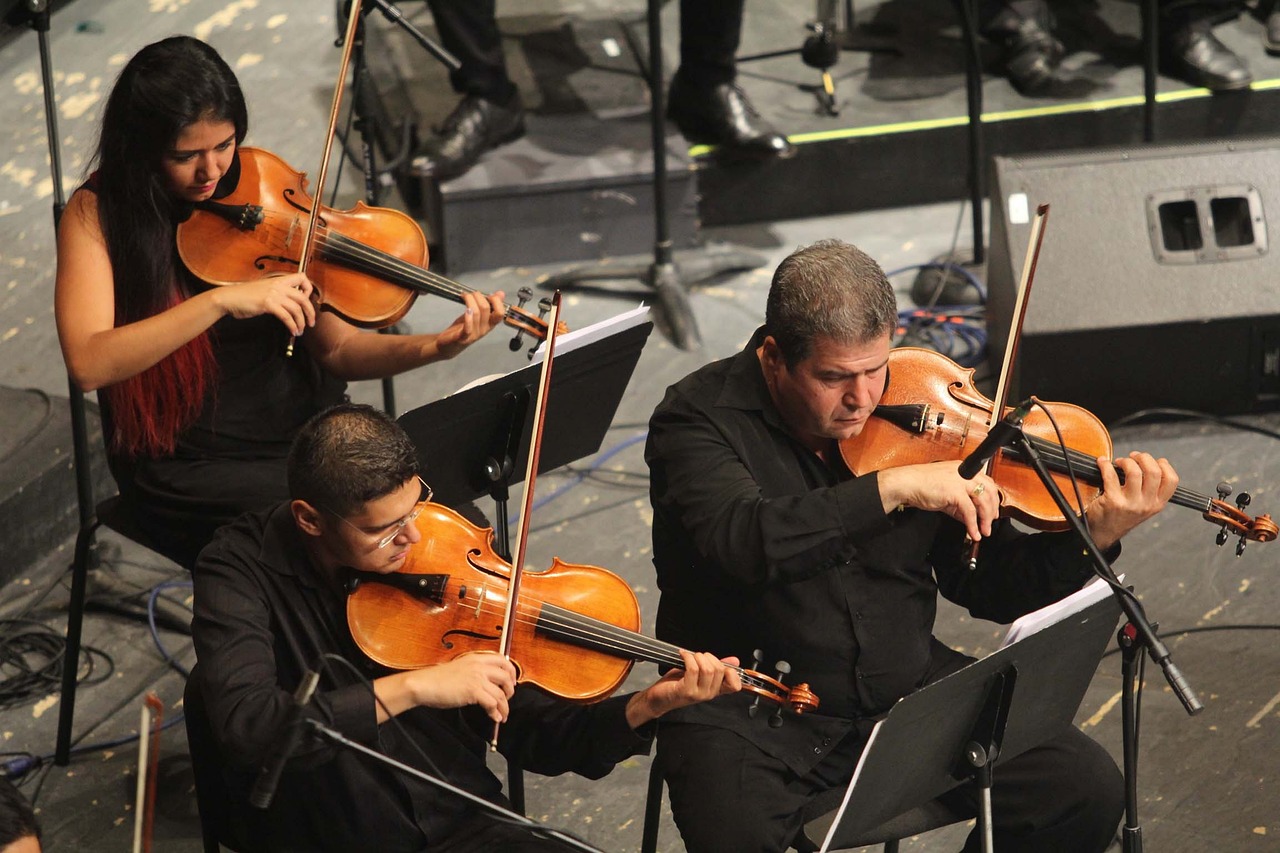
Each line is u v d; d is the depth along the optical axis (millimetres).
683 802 8578
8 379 16516
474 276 18453
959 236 19109
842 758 8914
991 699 7746
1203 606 12883
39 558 13914
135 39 24141
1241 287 15070
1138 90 20000
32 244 19031
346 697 7688
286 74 23000
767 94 20516
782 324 8281
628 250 18719
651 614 12992
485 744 8727
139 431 10594
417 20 23016
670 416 8984
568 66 21031
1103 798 8852
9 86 22766
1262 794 10859
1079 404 15438
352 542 7910
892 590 8906
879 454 9250
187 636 13047
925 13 22469
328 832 8195
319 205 10820
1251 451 14914
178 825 10938
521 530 8359
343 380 11539
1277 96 19797
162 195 10211
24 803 6730
